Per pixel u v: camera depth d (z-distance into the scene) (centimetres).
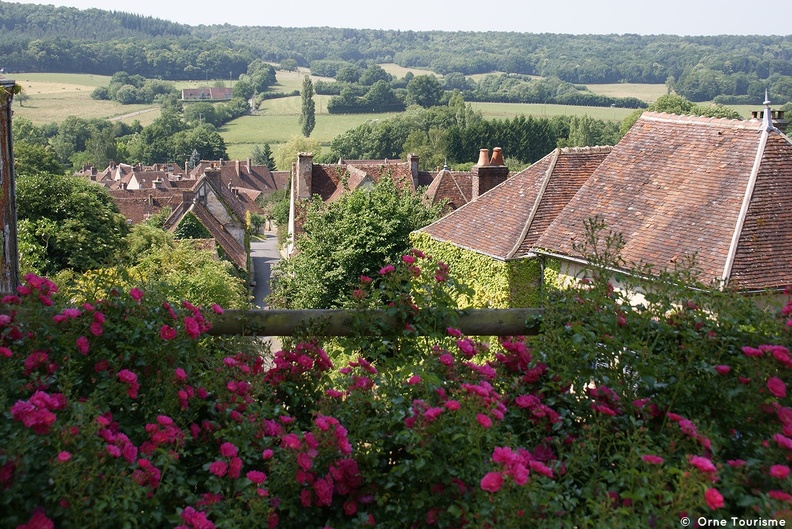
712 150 1811
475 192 3123
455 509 427
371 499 475
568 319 562
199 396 518
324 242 2681
